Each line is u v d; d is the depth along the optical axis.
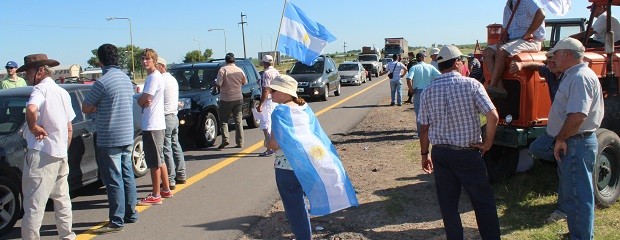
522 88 6.29
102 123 5.75
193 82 11.90
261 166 9.06
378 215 6.13
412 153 9.72
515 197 6.51
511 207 6.18
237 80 10.64
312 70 22.22
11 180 5.99
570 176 4.73
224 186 7.78
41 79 5.15
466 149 4.57
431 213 6.15
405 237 5.43
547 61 5.66
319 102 21.22
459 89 4.53
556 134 4.89
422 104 4.80
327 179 4.49
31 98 4.97
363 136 12.15
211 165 9.27
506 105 6.55
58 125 5.13
